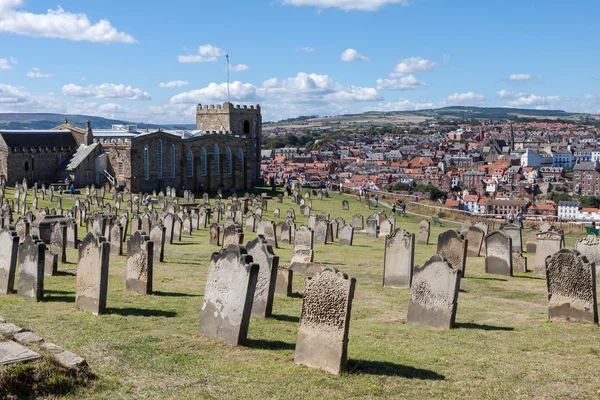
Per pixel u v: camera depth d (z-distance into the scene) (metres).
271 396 13.45
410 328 20.20
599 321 21.16
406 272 27.73
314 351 15.34
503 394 13.84
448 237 32.31
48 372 13.17
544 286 29.52
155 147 104.31
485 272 33.06
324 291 15.27
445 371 15.45
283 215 71.62
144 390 13.56
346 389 13.95
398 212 80.25
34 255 22.23
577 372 15.35
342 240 45.31
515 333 19.72
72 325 18.67
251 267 16.78
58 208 59.88
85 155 103.69
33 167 102.88
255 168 128.38
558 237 32.56
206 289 17.92
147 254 24.22
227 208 64.50
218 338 17.47
